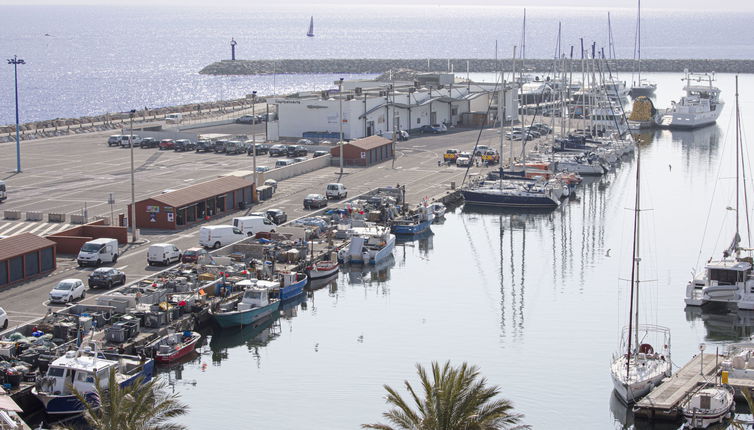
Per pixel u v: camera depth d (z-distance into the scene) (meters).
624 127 190.38
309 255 92.19
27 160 144.62
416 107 181.62
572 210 123.31
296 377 65.69
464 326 76.94
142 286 77.56
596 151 157.00
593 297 85.31
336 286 88.44
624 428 58.16
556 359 69.50
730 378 62.53
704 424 57.16
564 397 62.59
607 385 64.62
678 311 81.31
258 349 71.44
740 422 51.66
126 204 111.06
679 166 155.50
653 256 99.94
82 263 84.50
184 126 180.50
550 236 108.94
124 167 138.50
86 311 70.38
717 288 81.81
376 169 141.12
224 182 111.56
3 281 78.38
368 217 108.56
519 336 74.44
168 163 142.88
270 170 129.62
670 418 57.84
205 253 87.06
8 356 60.34
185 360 67.88
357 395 62.62
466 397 43.44
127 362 61.12
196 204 103.50
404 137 171.25
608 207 124.88
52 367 57.44
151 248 84.75
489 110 191.75
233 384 64.31
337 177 133.75
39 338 64.00
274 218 102.62
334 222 104.75
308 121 169.75
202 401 61.38
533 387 64.19
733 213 120.50
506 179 132.62
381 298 84.50
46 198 114.81
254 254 89.81
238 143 154.75
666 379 62.47
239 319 74.00
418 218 109.56
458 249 102.94
